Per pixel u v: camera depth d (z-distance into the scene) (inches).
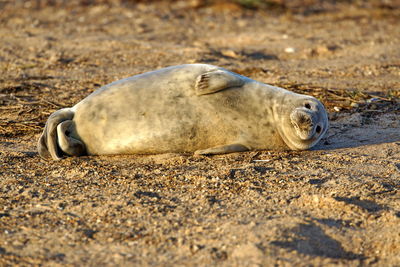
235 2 2578.7
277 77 1461.6
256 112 879.1
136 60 1653.5
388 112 1133.1
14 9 2434.8
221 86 856.3
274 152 892.0
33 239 613.0
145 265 558.9
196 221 651.5
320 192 725.9
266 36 2030.0
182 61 1637.6
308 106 882.1
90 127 860.0
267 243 592.4
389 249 596.7
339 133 1015.6
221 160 852.0
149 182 772.0
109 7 2470.5
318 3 2733.8
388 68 1579.7
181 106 855.7
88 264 562.3
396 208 679.1
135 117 852.0
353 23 2303.2
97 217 665.6
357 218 658.2
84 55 1705.2
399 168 816.9
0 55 1706.4
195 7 2524.6
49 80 1427.2
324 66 1616.6
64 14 2356.1
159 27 2161.7
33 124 1067.9
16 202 711.1
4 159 875.4
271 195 724.0
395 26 2239.2
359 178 770.2
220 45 1900.8
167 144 865.5
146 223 649.0
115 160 863.1
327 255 586.6
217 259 567.8
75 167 831.7
